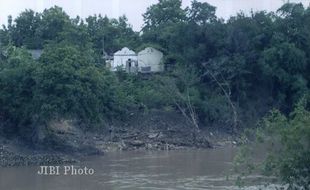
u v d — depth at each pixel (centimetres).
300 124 7825
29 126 17912
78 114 17375
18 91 17650
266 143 8781
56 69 17050
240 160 8606
